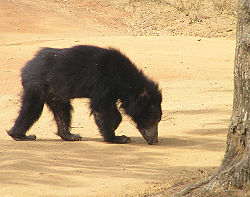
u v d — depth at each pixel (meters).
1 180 9.38
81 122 15.91
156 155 11.22
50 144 12.62
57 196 8.49
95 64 12.52
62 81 12.74
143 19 48.41
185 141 12.47
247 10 7.68
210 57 30.53
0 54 29.38
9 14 44.22
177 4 51.12
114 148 12.02
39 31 40.16
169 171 9.88
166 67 27.61
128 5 51.94
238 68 7.79
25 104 13.26
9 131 13.45
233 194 7.32
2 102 20.06
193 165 10.27
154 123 12.34
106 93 12.52
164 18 48.34
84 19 47.28
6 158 11.00
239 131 7.73
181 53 31.41
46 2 51.69
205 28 44.28
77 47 12.88
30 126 13.35
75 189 8.86
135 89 12.52
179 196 8.00
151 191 8.70
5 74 25.16
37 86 13.03
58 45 32.38
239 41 7.79
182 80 24.84
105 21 47.41
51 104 13.37
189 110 16.64
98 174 9.76
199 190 7.82
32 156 11.16
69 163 10.58
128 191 8.70
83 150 11.82
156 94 12.41
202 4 50.38
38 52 13.37
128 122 15.52
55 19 45.22
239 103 7.78
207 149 11.55
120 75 12.55
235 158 7.80
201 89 22.17
